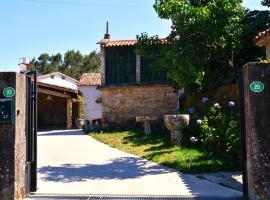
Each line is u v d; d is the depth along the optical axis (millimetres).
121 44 22578
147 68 22547
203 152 12047
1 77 6625
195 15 11930
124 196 7074
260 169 6102
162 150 13203
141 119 18375
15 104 6621
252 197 6176
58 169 10570
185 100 19094
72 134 21562
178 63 12070
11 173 6539
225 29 12609
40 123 29609
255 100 6211
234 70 15070
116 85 22547
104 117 22781
